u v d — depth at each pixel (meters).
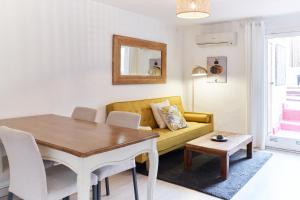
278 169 3.48
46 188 1.67
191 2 2.64
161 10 4.00
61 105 3.23
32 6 2.90
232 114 4.89
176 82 5.28
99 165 1.64
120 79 3.96
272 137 4.57
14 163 1.80
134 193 2.62
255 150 4.42
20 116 2.87
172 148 3.71
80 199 1.56
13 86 2.80
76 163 1.59
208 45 5.04
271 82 4.86
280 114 5.69
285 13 4.18
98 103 3.69
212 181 3.06
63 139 1.81
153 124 4.30
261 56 4.43
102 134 1.99
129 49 4.10
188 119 4.82
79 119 2.70
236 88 4.82
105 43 3.74
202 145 3.30
